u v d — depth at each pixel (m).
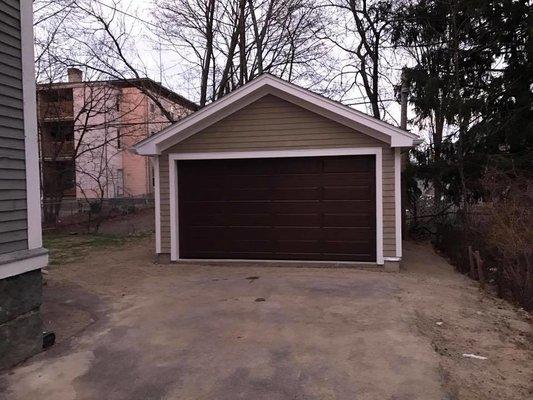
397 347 4.73
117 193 31.89
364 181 9.50
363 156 9.48
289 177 9.86
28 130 4.83
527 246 7.69
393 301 6.60
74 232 17.44
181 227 10.36
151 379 4.12
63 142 20.70
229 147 9.99
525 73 13.51
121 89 23.39
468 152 14.30
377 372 4.14
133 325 5.70
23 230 4.76
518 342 5.20
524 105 13.19
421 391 3.76
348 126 9.44
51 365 4.52
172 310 6.32
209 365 4.38
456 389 3.85
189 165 10.30
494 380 4.11
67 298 7.17
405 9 16.78
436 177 14.66
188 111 22.53
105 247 13.29
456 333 5.38
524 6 13.10
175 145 10.25
